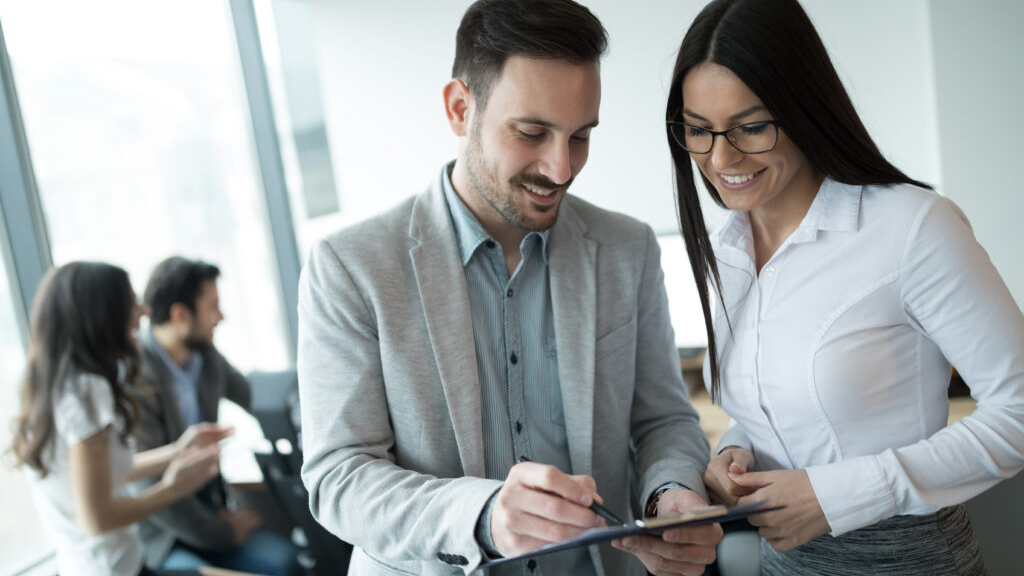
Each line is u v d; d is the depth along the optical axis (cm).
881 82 259
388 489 107
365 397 115
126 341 221
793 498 107
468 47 112
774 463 123
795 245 114
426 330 117
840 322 110
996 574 136
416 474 110
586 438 121
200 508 247
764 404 120
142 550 231
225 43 332
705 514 86
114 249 278
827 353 110
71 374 211
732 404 127
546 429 125
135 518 218
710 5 106
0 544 234
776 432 120
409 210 125
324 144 344
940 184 254
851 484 105
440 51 312
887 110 260
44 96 251
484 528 97
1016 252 249
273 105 344
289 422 238
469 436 115
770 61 101
